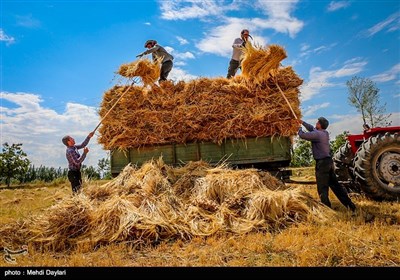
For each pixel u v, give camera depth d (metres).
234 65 8.11
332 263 3.16
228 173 5.55
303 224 4.52
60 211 4.65
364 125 7.08
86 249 4.02
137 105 6.40
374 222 4.39
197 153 6.25
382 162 6.15
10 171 19.02
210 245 4.02
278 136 6.07
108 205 4.75
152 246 4.09
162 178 5.53
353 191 7.25
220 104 6.14
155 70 6.41
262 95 6.15
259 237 4.09
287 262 3.21
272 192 5.02
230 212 4.78
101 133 6.41
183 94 6.31
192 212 4.85
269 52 5.85
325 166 5.32
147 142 6.28
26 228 4.66
